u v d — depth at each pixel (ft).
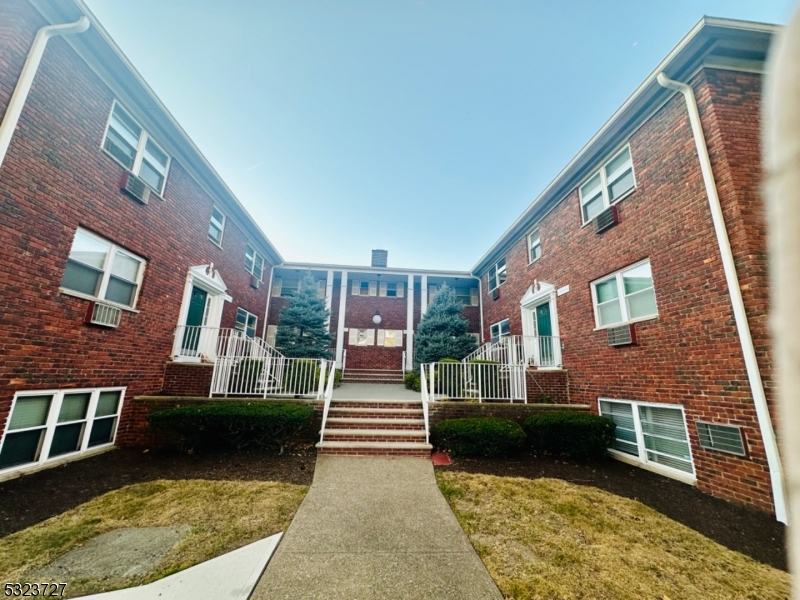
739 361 15.11
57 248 16.80
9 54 14.74
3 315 14.64
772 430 13.87
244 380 24.80
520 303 35.60
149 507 13.17
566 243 28.07
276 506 13.44
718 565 10.41
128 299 21.36
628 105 20.65
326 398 22.62
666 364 18.49
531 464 18.95
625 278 22.02
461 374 25.30
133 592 8.75
